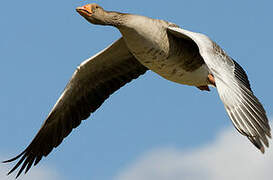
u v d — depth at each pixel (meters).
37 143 16.50
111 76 16.58
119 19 14.52
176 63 14.80
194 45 14.80
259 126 11.73
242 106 11.92
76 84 16.23
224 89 12.13
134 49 14.63
